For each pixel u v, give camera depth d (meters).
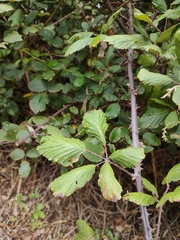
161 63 0.37
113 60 0.51
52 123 0.46
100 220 0.48
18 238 0.45
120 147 0.48
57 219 0.48
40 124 0.45
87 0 0.53
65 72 0.47
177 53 0.28
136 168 0.29
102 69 0.45
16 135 0.43
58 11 0.54
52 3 0.53
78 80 0.45
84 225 0.37
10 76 0.50
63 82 0.54
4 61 0.53
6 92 0.51
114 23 0.47
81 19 0.56
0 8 0.37
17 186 0.51
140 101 0.43
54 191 0.27
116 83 0.47
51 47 0.55
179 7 0.36
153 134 0.40
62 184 0.27
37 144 0.48
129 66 0.40
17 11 0.43
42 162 0.54
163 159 0.52
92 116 0.30
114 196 0.25
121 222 0.48
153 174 0.51
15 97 0.55
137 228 0.48
